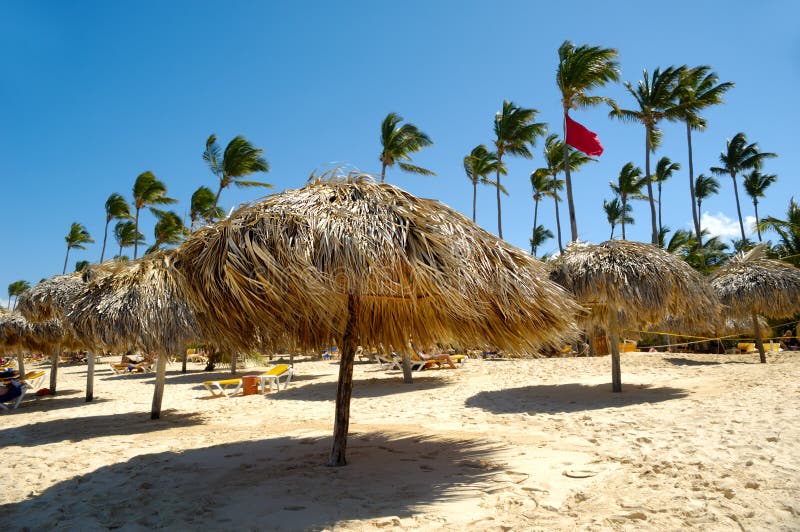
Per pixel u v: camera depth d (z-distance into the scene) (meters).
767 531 2.82
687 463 4.24
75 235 54.09
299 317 4.64
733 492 3.44
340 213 3.92
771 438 4.73
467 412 7.90
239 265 3.80
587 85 20.27
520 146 26.31
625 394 8.55
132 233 45.44
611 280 7.80
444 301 4.43
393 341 5.54
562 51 21.16
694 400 7.44
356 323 4.86
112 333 7.63
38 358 41.06
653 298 7.70
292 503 3.70
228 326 4.57
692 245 29.62
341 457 4.76
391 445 5.63
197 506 3.75
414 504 3.59
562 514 3.29
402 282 4.13
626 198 37.00
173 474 4.82
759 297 11.88
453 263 3.88
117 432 7.48
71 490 4.55
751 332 15.76
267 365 18.77
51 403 11.91
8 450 6.58
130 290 7.93
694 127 25.17
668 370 11.43
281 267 3.69
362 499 3.74
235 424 7.85
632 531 2.93
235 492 4.04
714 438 5.01
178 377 18.52
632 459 4.50
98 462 5.61
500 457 4.87
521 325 4.92
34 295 11.11
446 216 4.34
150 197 36.28
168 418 8.77
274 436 6.61
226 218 4.27
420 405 8.86
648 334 19.95
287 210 4.02
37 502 4.23
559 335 5.15
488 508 3.47
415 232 3.97
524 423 6.76
